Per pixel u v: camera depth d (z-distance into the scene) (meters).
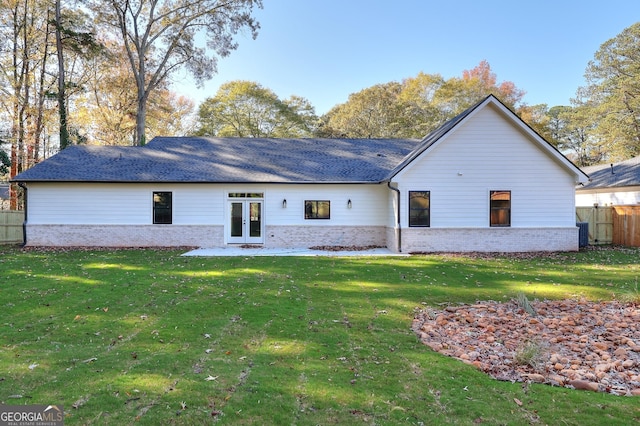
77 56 29.31
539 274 11.11
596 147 41.53
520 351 5.15
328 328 6.34
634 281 10.12
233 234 18.05
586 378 4.54
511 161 16.08
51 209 17.30
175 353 5.19
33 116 28.47
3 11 26.11
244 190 17.89
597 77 37.00
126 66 30.69
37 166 17.75
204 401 3.85
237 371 4.61
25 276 10.41
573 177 16.11
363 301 8.14
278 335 5.96
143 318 6.82
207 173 17.91
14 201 28.17
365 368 4.74
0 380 4.31
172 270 11.48
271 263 12.94
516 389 4.21
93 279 10.07
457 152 16.06
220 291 8.86
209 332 6.09
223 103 43.19
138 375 4.46
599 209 19.42
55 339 5.75
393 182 16.06
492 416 3.63
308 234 18.03
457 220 16.11
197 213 17.73
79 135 31.41
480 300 8.34
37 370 4.59
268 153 20.34
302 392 4.07
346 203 18.12
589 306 7.87
